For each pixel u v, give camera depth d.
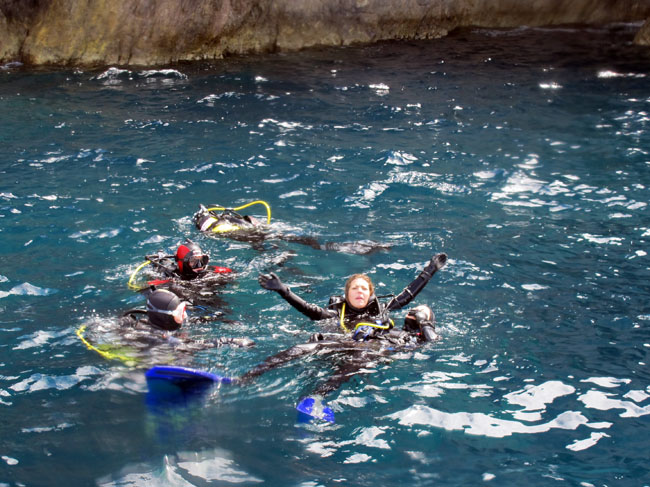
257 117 12.20
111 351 5.27
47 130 11.30
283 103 13.11
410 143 10.89
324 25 18.19
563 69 15.86
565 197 8.70
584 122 11.95
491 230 7.75
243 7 16.92
